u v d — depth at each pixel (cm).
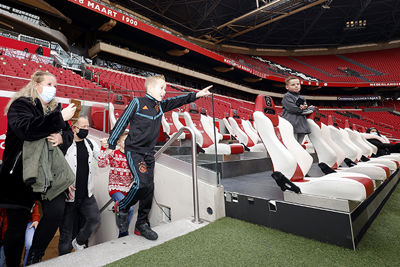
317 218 153
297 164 182
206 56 1748
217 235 165
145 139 156
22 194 132
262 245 148
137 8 1664
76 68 1098
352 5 1811
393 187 329
